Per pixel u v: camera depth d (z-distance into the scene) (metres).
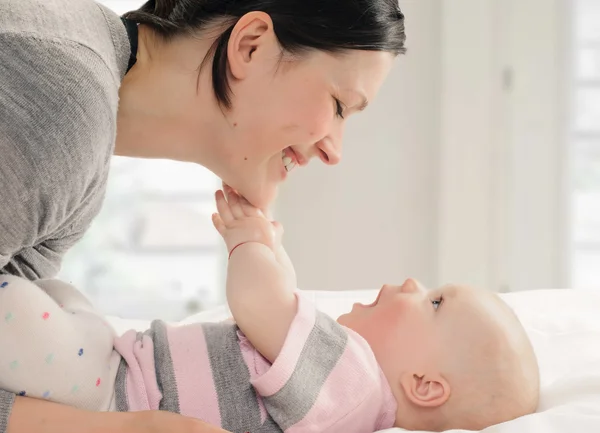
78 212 0.99
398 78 2.43
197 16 1.01
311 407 1.00
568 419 0.92
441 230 2.40
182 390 1.03
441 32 2.39
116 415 0.90
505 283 2.41
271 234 1.14
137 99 1.03
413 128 2.43
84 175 0.87
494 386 1.07
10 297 0.94
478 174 2.38
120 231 2.79
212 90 1.02
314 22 0.99
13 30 0.84
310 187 2.47
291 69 1.01
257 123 1.04
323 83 1.02
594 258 2.42
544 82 2.39
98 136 0.87
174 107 1.03
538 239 2.41
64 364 0.96
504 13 2.39
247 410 1.03
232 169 1.09
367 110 2.44
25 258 1.09
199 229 2.78
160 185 2.77
